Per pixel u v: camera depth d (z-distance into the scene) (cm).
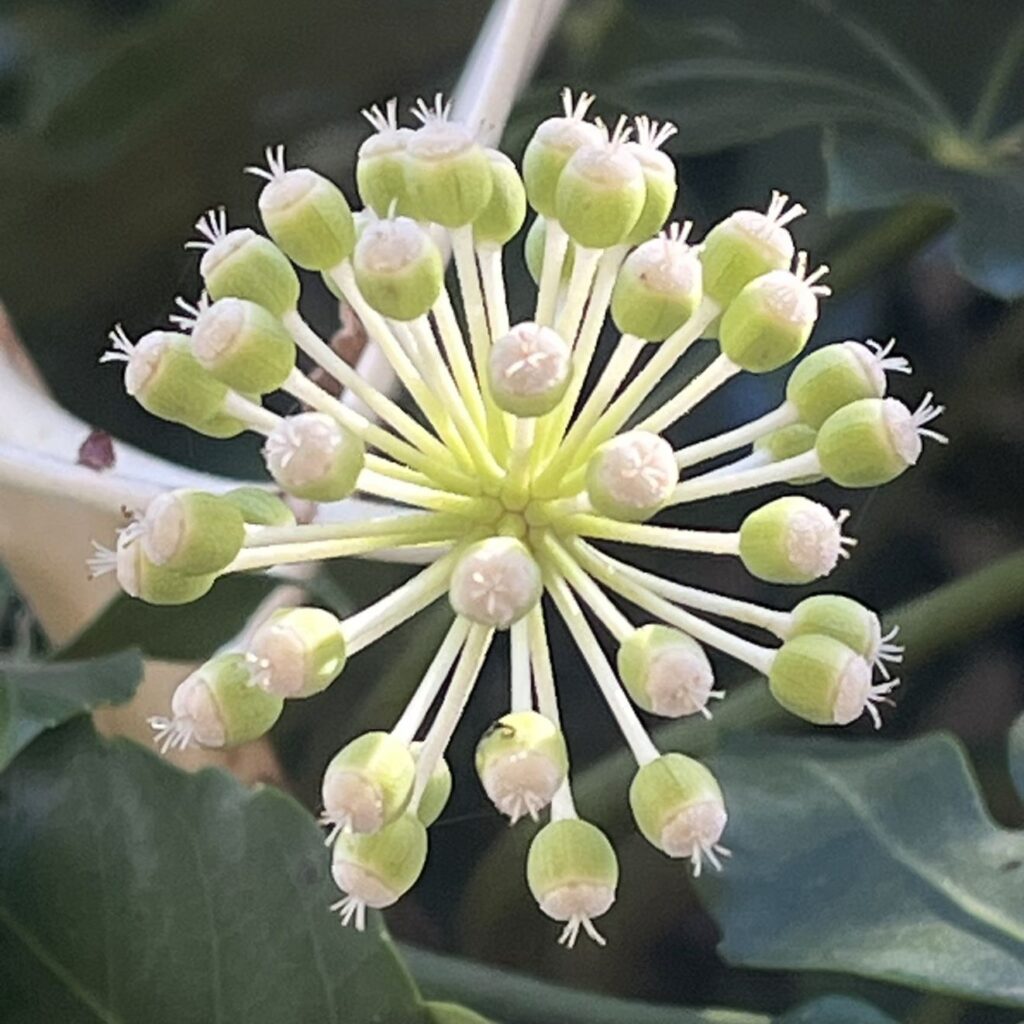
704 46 22
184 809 16
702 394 13
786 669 13
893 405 13
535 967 22
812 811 17
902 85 21
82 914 16
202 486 17
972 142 21
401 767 13
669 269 13
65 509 18
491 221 14
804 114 21
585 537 14
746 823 17
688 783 13
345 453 13
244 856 16
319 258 13
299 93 23
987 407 25
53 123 22
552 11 18
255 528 13
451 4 23
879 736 25
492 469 13
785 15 22
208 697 13
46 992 16
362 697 22
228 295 13
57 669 17
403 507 16
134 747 16
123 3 25
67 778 16
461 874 22
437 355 13
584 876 13
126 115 22
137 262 23
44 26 25
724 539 13
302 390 13
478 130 16
